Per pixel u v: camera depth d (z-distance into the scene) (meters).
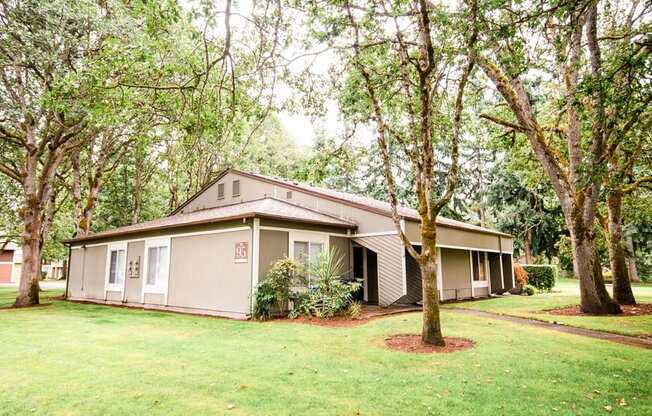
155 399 4.54
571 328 9.06
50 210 22.81
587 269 11.20
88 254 18.39
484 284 19.44
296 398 4.55
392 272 13.19
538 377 5.32
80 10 10.72
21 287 15.58
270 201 14.98
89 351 6.95
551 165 11.66
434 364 5.97
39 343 7.69
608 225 13.56
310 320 10.55
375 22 7.68
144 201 28.67
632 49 6.65
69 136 15.50
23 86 14.35
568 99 8.12
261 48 6.91
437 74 8.58
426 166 7.35
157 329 9.31
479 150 33.16
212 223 12.47
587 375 5.39
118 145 21.86
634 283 29.39
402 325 9.32
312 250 12.94
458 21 6.43
